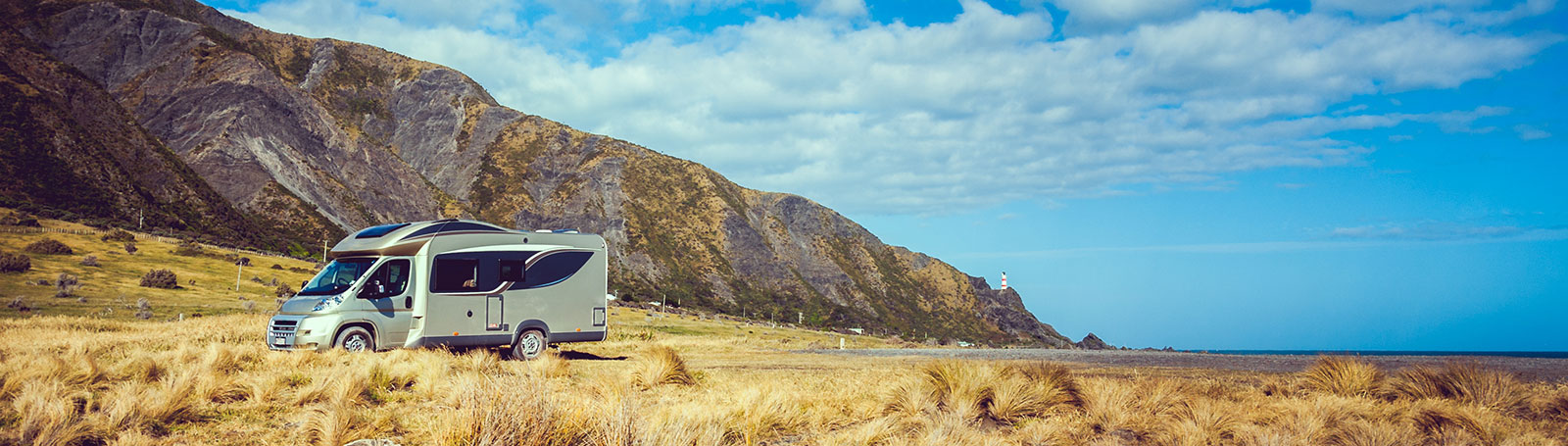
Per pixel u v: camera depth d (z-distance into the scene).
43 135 136.88
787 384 12.30
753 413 8.67
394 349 15.59
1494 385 10.52
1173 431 8.10
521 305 17.00
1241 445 7.71
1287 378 13.79
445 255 16.41
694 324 81.75
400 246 16.28
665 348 13.15
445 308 16.20
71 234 88.00
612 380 11.56
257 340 21.55
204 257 88.38
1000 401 9.77
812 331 115.12
